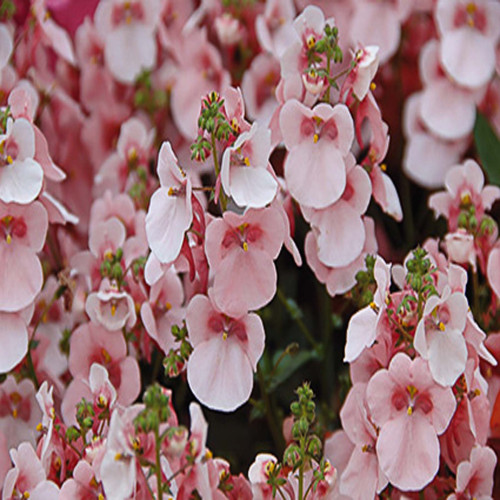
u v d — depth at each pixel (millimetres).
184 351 740
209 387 735
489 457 737
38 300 792
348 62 837
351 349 732
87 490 729
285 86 755
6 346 752
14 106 753
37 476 730
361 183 755
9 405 771
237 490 736
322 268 762
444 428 726
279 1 832
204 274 740
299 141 752
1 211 750
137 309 772
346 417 743
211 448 811
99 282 786
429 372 725
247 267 732
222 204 733
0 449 759
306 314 836
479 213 787
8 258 752
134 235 797
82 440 737
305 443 728
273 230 731
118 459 706
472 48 834
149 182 824
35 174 746
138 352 782
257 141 732
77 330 763
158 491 706
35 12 831
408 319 729
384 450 726
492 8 834
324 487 733
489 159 824
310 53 755
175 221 730
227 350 737
